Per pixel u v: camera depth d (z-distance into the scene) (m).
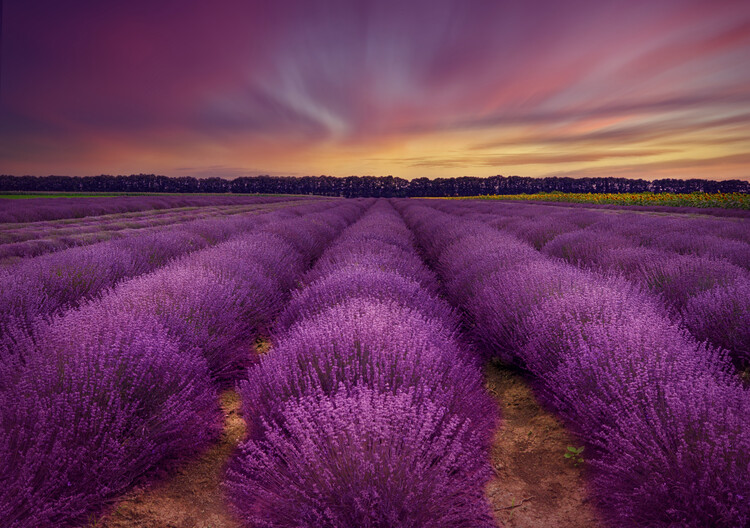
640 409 2.04
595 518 1.90
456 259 6.71
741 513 1.52
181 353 2.68
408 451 1.76
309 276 5.79
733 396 1.91
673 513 1.70
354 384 2.32
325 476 1.66
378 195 100.38
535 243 9.41
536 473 2.25
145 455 2.14
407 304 3.74
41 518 1.69
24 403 1.89
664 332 2.64
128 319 2.78
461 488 1.89
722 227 8.95
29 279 4.02
